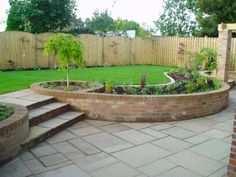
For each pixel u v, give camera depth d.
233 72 10.54
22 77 8.48
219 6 15.42
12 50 10.60
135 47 15.12
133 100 5.28
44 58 11.56
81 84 6.88
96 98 5.36
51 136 4.38
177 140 4.38
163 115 5.43
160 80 8.32
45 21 14.25
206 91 6.29
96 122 5.27
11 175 3.10
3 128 3.29
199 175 3.22
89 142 4.18
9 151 3.43
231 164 2.99
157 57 15.69
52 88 6.27
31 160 3.50
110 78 8.59
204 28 16.33
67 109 5.51
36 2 13.77
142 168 3.36
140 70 11.50
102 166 3.39
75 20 17.41
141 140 4.33
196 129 4.98
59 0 14.45
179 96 5.46
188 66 11.34
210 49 12.08
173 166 3.44
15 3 14.18
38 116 4.61
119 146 4.05
